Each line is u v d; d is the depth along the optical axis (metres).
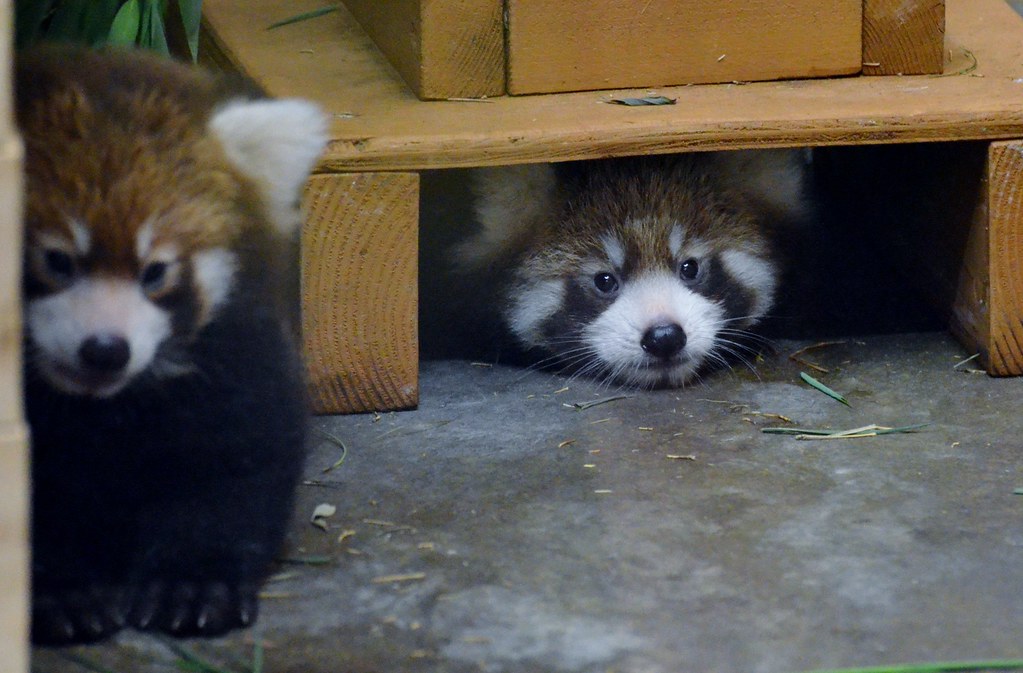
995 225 4.39
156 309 2.93
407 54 4.61
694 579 3.19
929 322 5.05
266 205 3.25
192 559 3.07
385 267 4.21
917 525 3.45
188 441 3.05
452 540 3.42
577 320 4.86
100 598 3.03
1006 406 4.27
